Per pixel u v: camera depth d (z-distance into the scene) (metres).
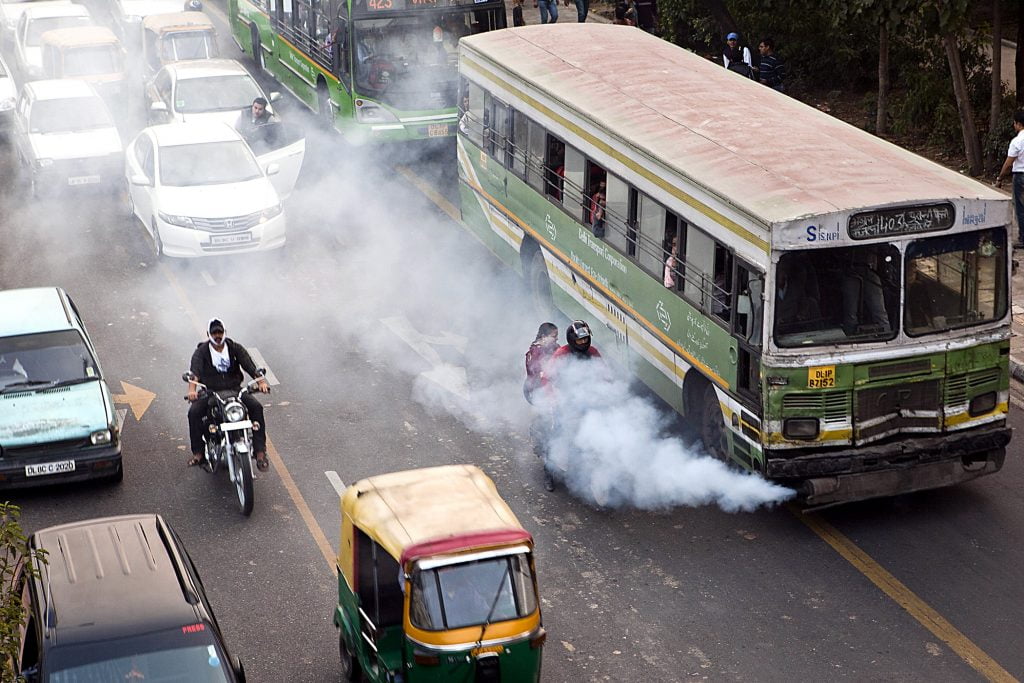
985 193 11.95
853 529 12.48
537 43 18.22
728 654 10.57
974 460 12.51
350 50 22.41
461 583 9.03
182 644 8.89
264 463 13.27
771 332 11.53
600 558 12.09
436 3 22.44
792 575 11.71
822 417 11.75
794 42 25.72
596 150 15.10
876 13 20.28
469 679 9.01
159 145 20.52
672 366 13.74
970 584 11.49
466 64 19.25
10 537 8.88
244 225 19.41
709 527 12.59
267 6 28.36
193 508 13.12
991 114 21.17
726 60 22.59
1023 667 10.31
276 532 12.64
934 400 12.08
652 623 11.05
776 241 11.36
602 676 10.33
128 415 15.16
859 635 10.79
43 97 23.91
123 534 10.09
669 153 13.54
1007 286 12.14
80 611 9.12
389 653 9.41
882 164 12.69
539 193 16.94
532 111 16.88
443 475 10.22
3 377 13.67
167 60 27.62
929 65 23.89
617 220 14.77
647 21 27.22
